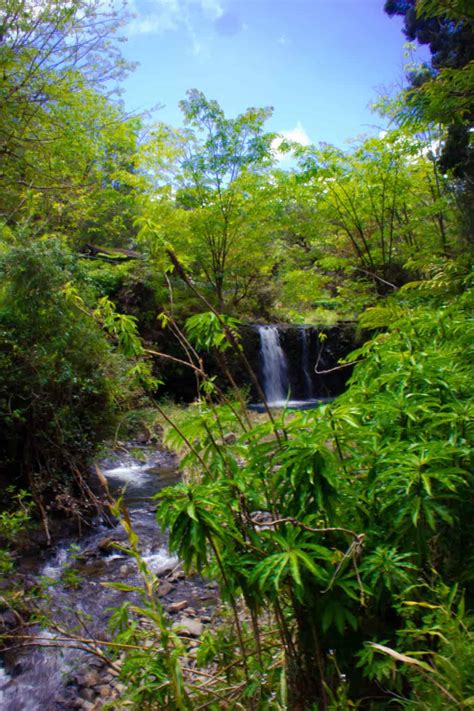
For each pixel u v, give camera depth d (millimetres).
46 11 7047
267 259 12414
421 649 1357
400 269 9523
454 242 7266
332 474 1322
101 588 3689
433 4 3775
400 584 1330
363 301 8750
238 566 1402
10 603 2748
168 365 10453
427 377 1689
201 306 11188
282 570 1309
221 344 1676
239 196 10391
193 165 10305
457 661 1052
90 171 10555
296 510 1421
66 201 8898
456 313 2242
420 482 1349
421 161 8977
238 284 13797
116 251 12234
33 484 4641
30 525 4258
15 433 4758
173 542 1298
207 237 10695
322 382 13648
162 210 10141
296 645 1643
